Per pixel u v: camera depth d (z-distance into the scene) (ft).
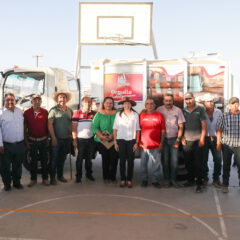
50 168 18.21
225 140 16.40
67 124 18.25
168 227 11.71
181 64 19.12
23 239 10.64
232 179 19.71
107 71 19.61
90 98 18.54
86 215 12.98
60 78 21.56
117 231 11.33
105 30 41.63
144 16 41.32
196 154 16.76
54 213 13.21
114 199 15.26
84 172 21.74
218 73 19.02
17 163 17.04
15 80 20.86
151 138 17.28
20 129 16.93
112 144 17.92
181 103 19.22
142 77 19.35
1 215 12.96
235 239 10.68
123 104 17.51
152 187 17.62
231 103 16.26
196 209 13.79
